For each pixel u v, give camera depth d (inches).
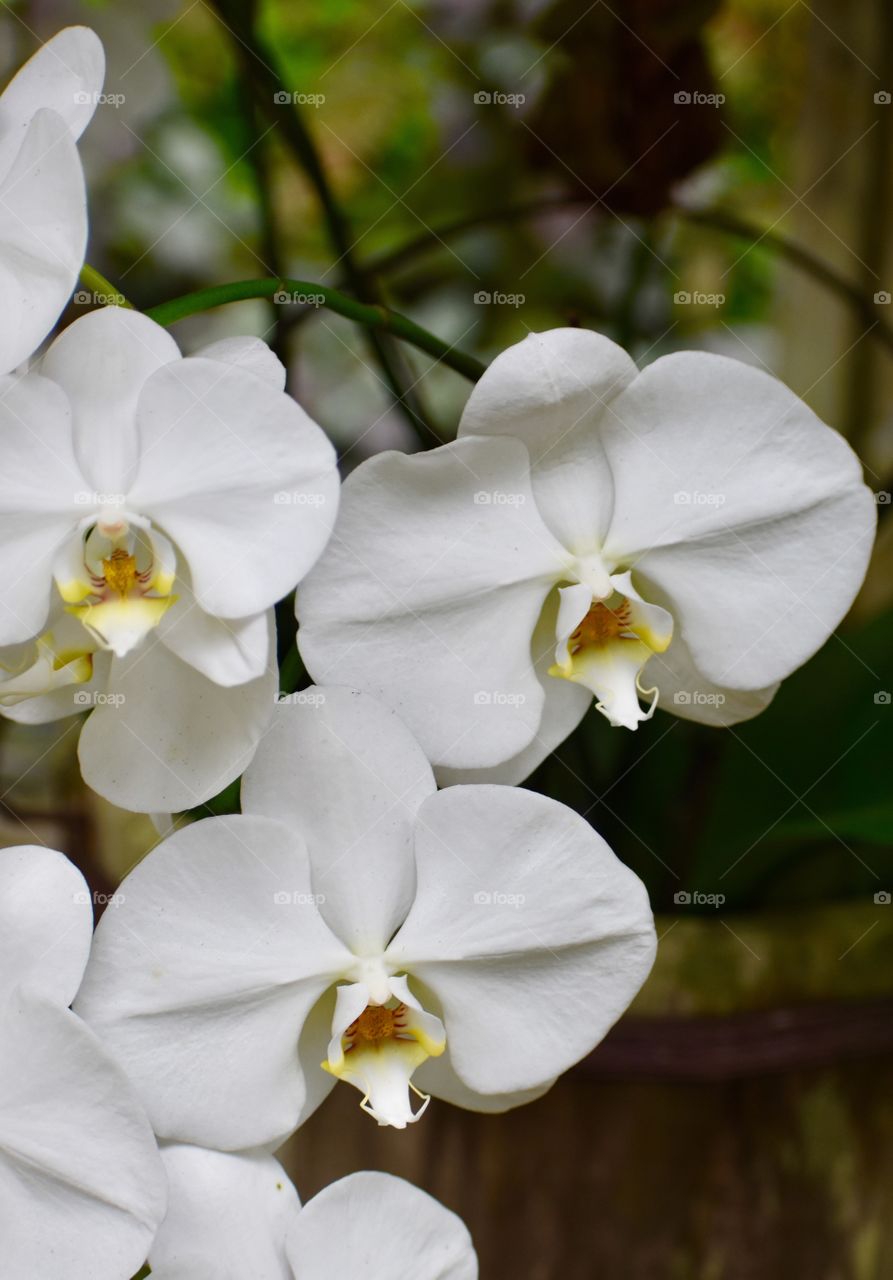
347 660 29.4
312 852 29.1
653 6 34.0
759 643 30.1
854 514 29.6
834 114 37.2
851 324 37.3
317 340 44.5
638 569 30.3
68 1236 28.5
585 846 29.0
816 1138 32.0
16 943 28.2
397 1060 29.6
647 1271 32.1
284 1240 28.9
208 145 47.1
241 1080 29.1
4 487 28.4
